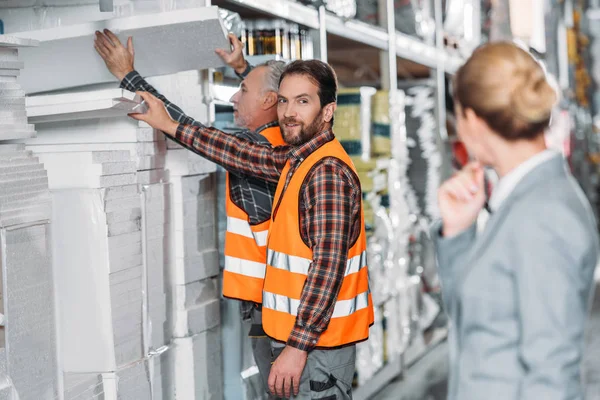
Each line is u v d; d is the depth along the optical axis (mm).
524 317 1835
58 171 2729
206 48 3225
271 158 3100
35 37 3033
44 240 2488
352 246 2893
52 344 2523
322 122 2918
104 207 2715
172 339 3289
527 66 1929
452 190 1979
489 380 1892
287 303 2850
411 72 7438
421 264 6539
